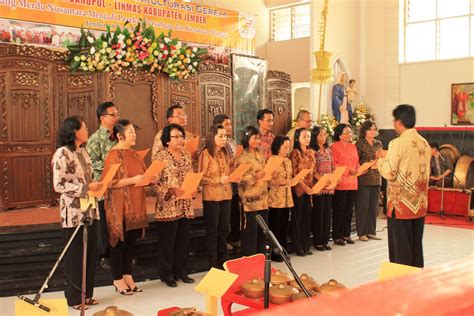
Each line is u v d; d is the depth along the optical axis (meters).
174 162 5.16
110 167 4.59
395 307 0.67
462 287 0.74
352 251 6.95
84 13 8.32
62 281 5.29
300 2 12.14
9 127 7.20
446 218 9.50
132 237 5.11
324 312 0.64
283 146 6.15
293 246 6.65
